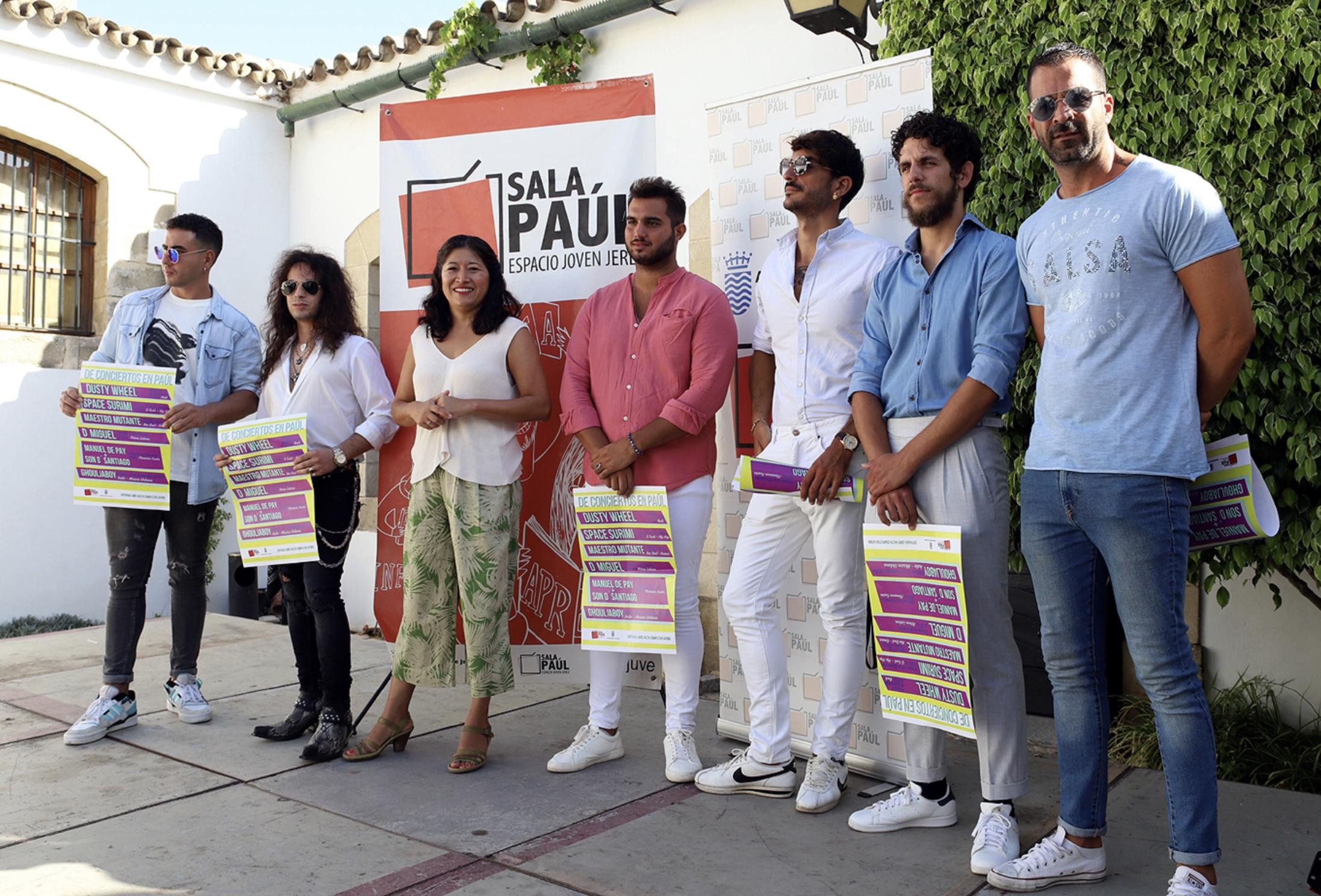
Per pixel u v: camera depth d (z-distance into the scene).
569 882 2.70
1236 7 3.25
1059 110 2.44
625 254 3.98
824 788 3.19
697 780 3.41
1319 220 3.17
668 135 5.93
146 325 4.20
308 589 3.81
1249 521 2.45
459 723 4.26
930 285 2.88
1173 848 2.39
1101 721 2.59
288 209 8.46
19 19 7.07
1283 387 3.29
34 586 7.24
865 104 3.50
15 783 3.52
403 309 4.22
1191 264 2.35
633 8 5.91
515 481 3.72
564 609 4.05
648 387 3.45
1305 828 2.98
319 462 3.73
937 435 2.74
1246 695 4.06
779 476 3.11
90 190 7.70
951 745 3.89
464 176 4.16
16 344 7.19
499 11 6.52
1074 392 2.47
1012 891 2.57
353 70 7.68
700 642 3.58
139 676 5.07
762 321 3.52
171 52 7.72
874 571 2.86
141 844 2.98
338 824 3.13
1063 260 2.51
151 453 4.03
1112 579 2.46
